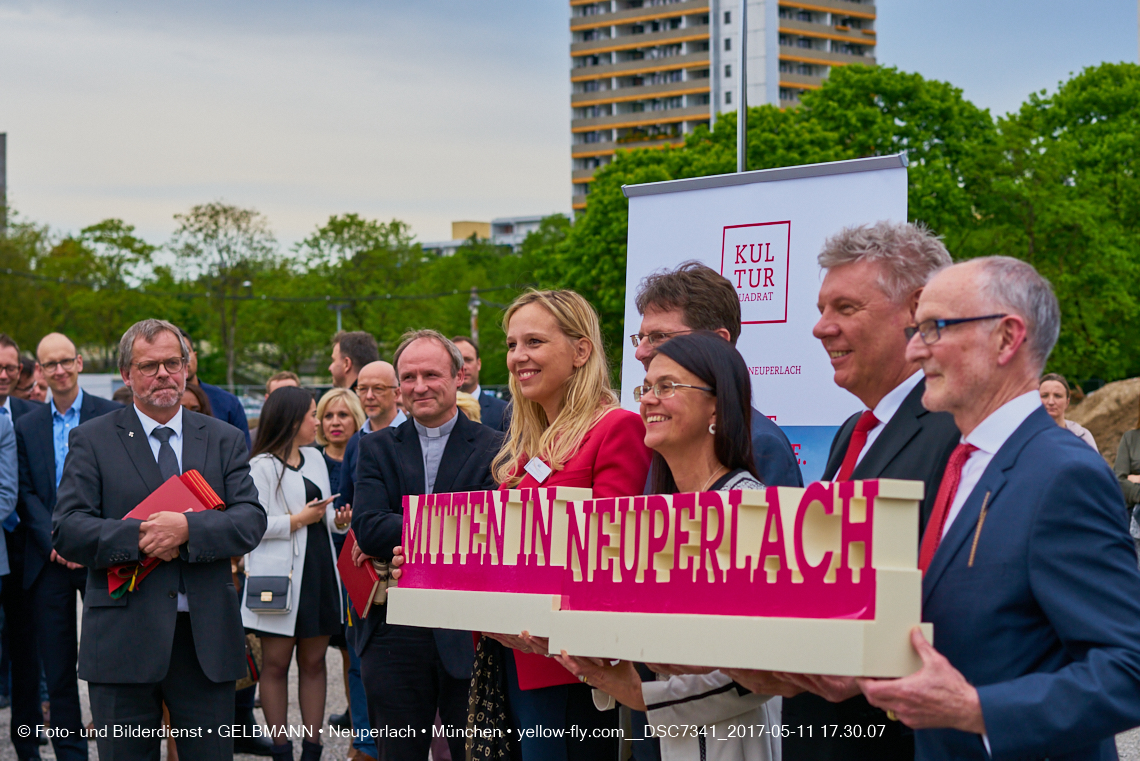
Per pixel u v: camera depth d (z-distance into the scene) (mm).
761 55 97125
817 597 1966
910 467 2479
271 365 70125
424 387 4305
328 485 5836
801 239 4426
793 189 4461
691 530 2225
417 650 4203
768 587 2043
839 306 2682
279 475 5594
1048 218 30812
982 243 32125
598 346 3607
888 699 1860
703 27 116062
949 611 2086
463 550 3016
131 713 4160
